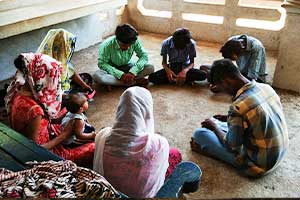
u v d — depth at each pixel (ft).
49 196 3.96
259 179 8.14
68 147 7.80
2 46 13.01
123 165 5.58
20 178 4.35
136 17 19.51
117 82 12.19
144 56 12.59
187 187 5.51
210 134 8.73
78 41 16.35
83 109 7.89
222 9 17.19
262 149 7.51
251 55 11.85
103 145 5.73
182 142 9.54
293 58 12.19
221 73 7.31
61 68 7.91
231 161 8.38
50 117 7.79
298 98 12.17
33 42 14.15
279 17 16.24
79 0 14.17
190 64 12.85
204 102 11.75
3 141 5.81
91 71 14.15
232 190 7.79
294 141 9.68
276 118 7.46
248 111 7.16
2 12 11.39
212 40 18.04
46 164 4.71
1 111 9.66
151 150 5.61
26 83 7.45
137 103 5.73
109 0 15.20
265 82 12.89
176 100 11.86
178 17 18.37
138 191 5.70
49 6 12.87
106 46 12.23
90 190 4.11
